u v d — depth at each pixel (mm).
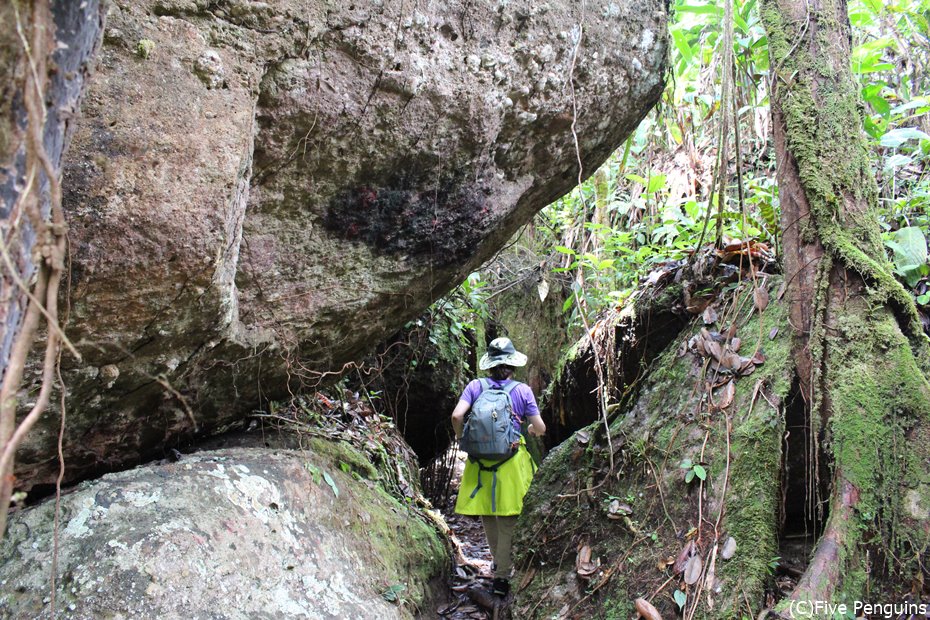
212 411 2785
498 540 3689
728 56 3453
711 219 4246
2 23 846
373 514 3291
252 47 1983
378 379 5594
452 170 2855
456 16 2539
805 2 2936
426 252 3072
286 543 2465
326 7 2131
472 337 7270
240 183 2018
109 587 1864
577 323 6340
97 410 2170
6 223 860
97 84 1679
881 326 2580
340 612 2402
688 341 3457
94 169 1688
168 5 1790
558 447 3920
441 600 3553
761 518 2637
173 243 1850
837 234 2727
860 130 2893
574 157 3469
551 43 2865
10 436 921
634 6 3273
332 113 2277
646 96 3590
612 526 3135
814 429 2621
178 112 1818
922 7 4008
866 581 2283
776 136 2979
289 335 2730
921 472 2385
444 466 6523
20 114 870
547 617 3070
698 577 2643
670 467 3043
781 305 3150
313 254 2613
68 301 1615
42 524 2004
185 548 2066
